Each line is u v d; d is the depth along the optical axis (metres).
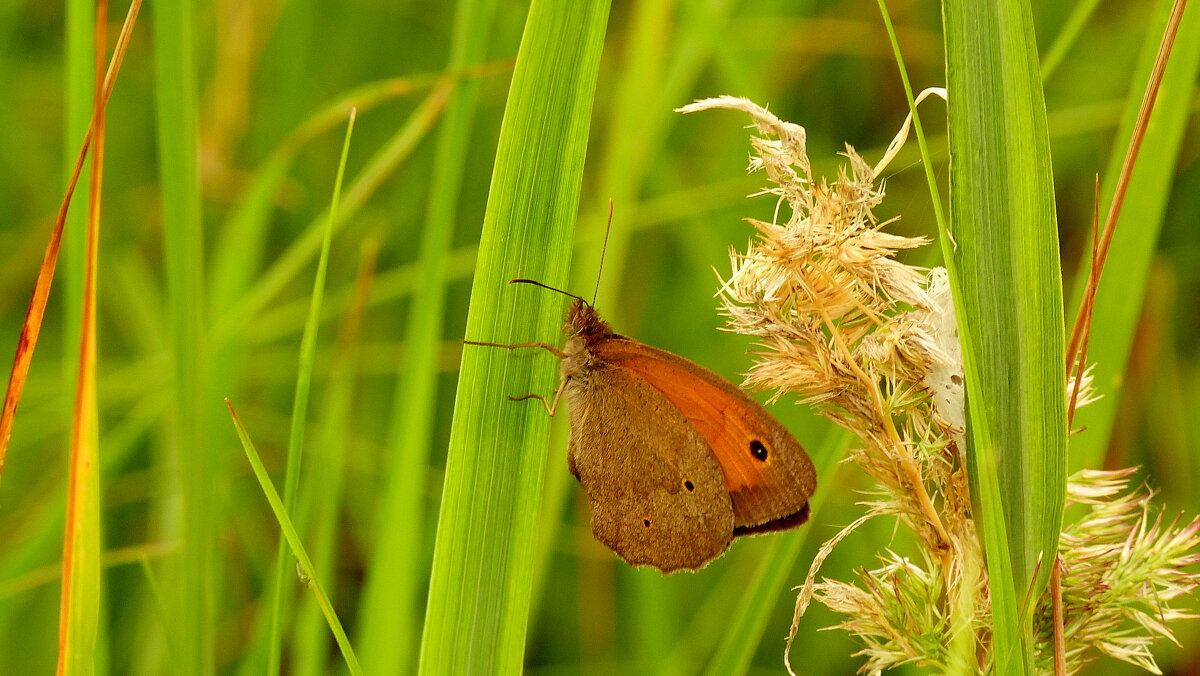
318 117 0.51
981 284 0.47
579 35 0.47
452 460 0.47
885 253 0.47
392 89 0.50
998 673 0.46
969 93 0.46
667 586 0.53
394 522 0.50
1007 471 0.47
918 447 0.47
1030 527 0.47
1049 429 0.46
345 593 0.54
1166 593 0.47
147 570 0.49
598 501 0.50
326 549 0.50
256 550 0.54
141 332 0.54
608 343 0.49
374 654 0.50
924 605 0.47
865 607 0.47
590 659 0.54
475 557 0.47
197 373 0.49
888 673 0.52
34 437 0.54
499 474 0.47
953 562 0.47
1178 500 0.54
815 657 0.53
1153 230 0.49
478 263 0.47
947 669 0.47
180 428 0.48
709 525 0.49
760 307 0.47
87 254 0.46
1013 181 0.46
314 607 0.50
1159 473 0.54
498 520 0.47
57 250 0.47
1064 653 0.47
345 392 0.50
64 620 0.47
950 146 0.47
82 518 0.47
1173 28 0.47
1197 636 0.52
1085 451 0.50
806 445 0.54
